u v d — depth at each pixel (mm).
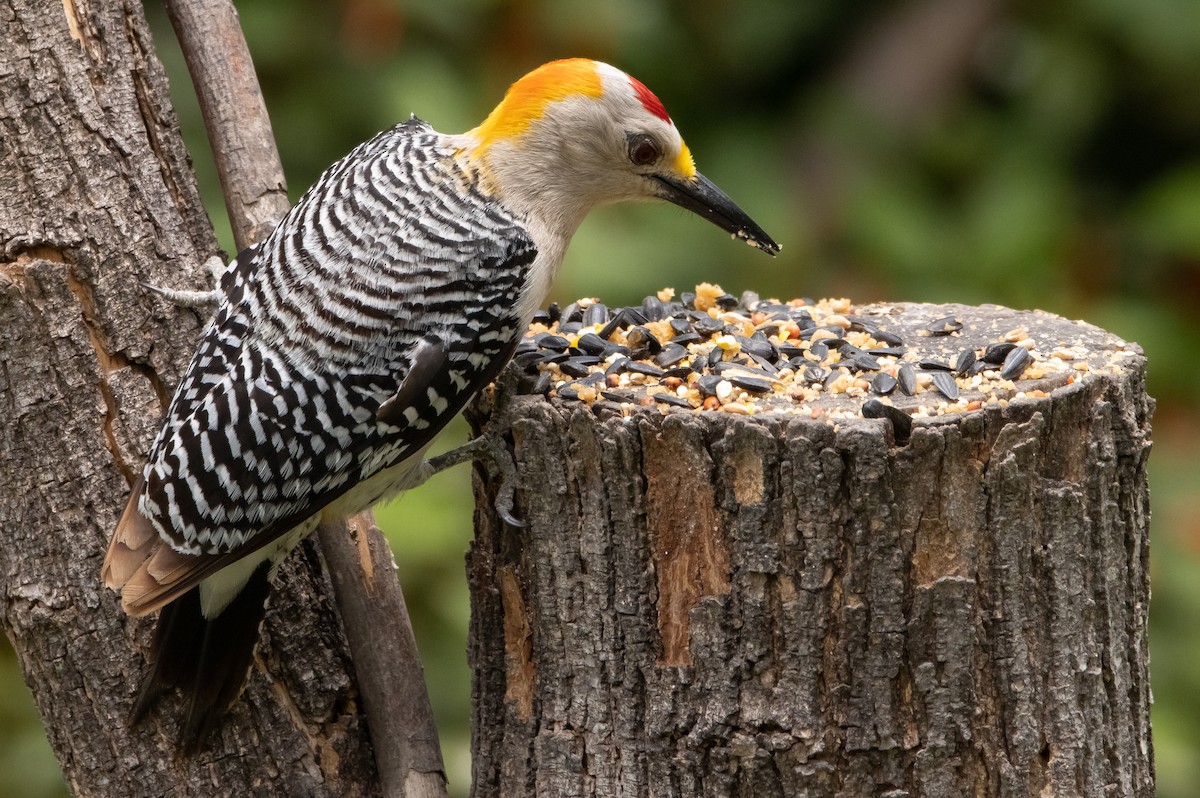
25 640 7711
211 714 7582
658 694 7109
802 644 6852
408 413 7598
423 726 8273
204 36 8875
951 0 15828
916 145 15305
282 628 8070
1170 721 11781
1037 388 6973
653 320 8406
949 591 6781
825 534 6730
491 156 8297
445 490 11938
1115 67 15664
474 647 7742
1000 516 6773
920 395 7062
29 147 7723
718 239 13836
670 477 6918
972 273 14398
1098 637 7133
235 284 7793
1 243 7617
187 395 7461
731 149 14891
